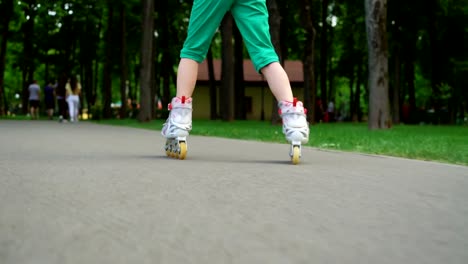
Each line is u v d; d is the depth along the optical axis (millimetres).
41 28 38594
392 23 30859
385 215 2830
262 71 5965
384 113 17656
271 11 21312
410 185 4047
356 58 40375
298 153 5523
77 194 3373
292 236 2309
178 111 5887
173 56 36719
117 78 47094
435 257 1986
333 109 43375
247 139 11102
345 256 1985
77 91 24594
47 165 5016
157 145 8445
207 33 6152
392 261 1927
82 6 29812
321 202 3217
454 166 5633
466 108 41781
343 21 34344
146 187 3705
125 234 2297
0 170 4590
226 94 27047
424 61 34531
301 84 53125
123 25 33438
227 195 3414
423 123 32438
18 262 1828
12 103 66062
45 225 2453
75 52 43844
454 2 29719
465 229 2496
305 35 23094
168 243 2150
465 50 32375
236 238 2254
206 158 6133
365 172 4902
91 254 1959
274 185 3910
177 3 34656
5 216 2654
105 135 11664
